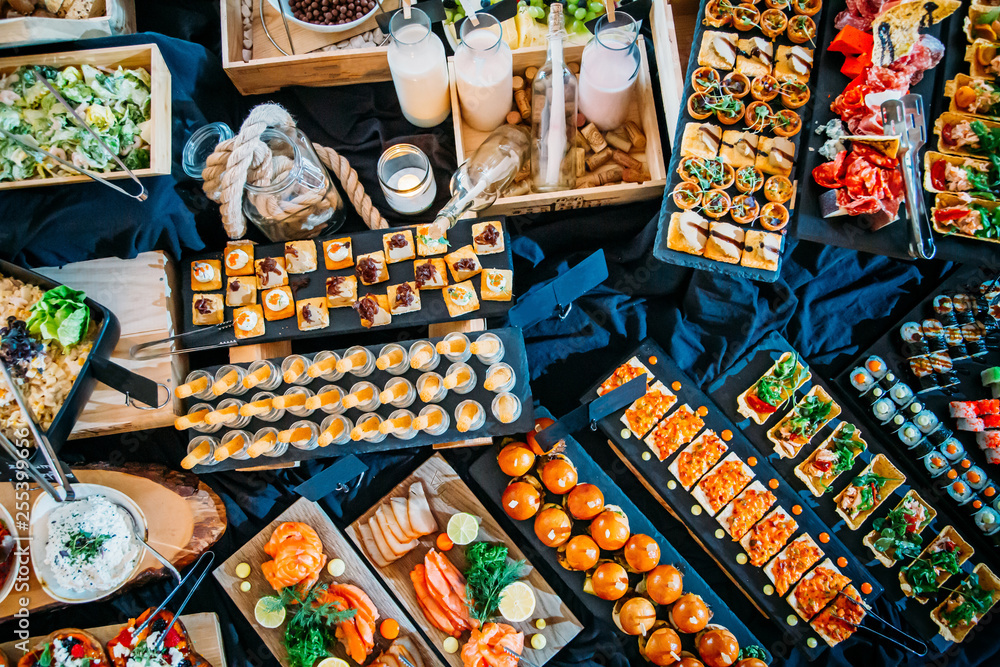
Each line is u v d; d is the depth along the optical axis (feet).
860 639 6.31
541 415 6.38
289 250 6.23
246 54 6.90
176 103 6.27
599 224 6.91
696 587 6.24
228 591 6.31
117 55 5.81
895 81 5.40
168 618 6.18
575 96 6.32
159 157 5.72
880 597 6.35
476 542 6.35
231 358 6.44
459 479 6.53
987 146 5.53
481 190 6.15
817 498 6.50
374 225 6.59
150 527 6.25
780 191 5.68
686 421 6.48
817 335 6.95
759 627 6.55
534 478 6.41
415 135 7.06
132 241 6.09
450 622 6.13
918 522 6.37
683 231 5.66
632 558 6.08
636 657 6.37
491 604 6.13
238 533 6.55
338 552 6.37
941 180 5.63
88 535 5.91
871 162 5.41
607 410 5.81
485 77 6.05
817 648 6.22
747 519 6.30
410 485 6.50
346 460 5.78
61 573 5.93
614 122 6.66
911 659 6.32
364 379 6.14
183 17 7.03
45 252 6.14
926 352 6.51
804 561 6.22
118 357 6.21
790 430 6.49
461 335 6.04
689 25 7.04
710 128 5.82
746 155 5.79
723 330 6.84
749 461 6.44
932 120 5.76
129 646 6.01
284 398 5.51
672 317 6.91
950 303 6.63
